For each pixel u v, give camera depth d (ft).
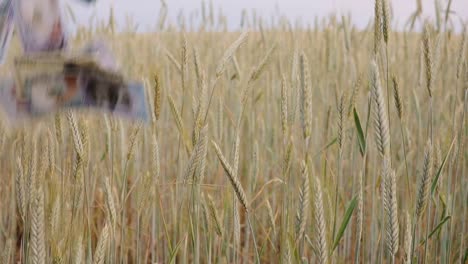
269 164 13.02
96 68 4.79
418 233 7.40
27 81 4.77
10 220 9.58
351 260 10.39
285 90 6.09
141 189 7.24
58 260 5.57
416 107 9.37
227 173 5.56
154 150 6.89
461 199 9.81
